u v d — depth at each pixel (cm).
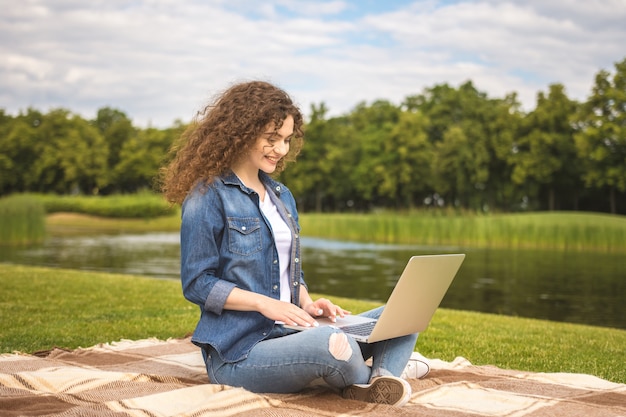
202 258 272
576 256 2067
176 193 286
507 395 286
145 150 6400
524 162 4362
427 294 271
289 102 285
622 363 446
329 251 2186
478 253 2170
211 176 278
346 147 5550
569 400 282
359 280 1363
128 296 745
